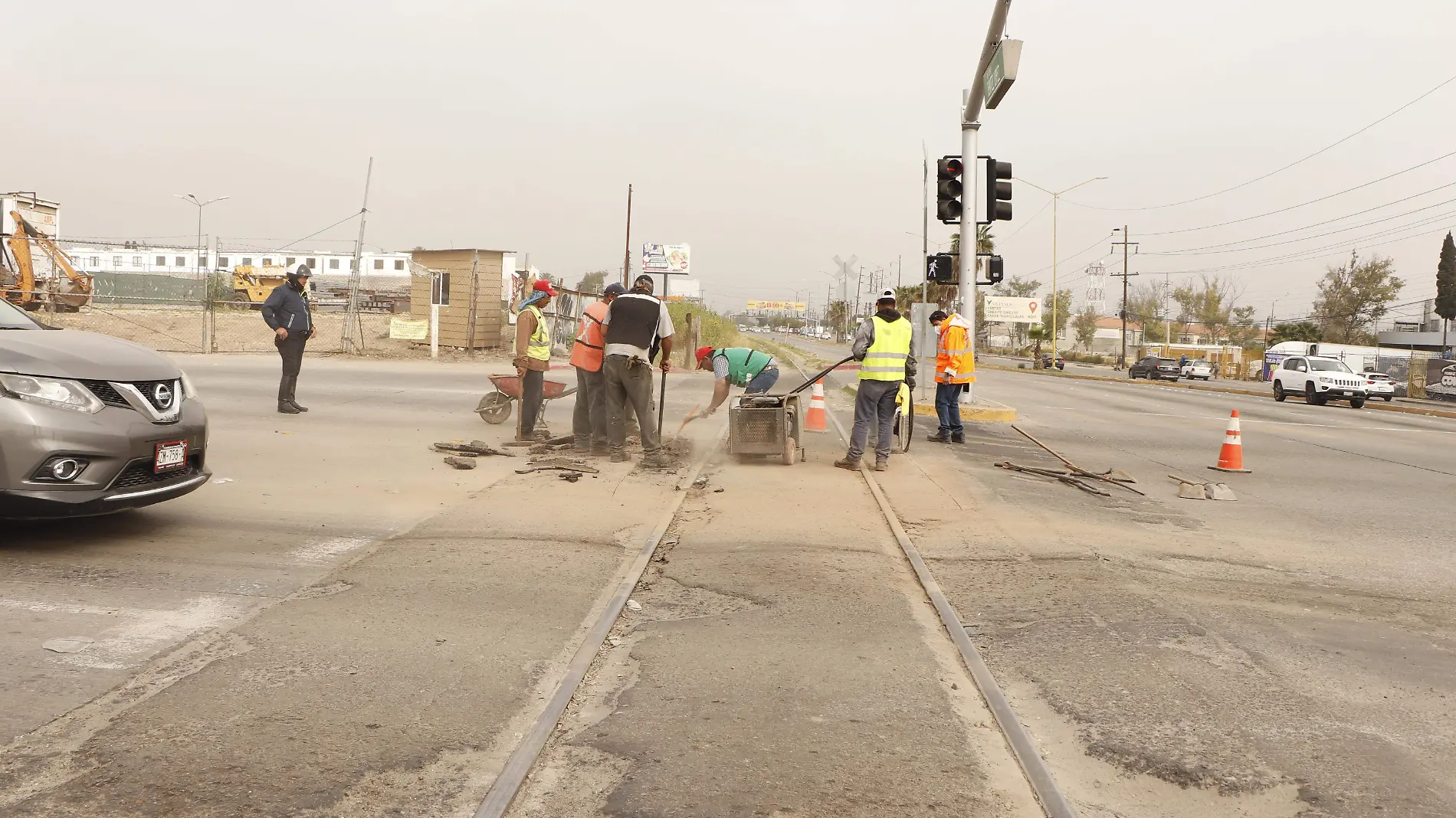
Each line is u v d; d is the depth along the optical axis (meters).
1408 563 6.57
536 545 5.97
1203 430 16.59
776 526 6.83
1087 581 5.61
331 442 10.05
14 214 29.31
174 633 4.14
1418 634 4.88
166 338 28.73
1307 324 73.19
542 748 3.17
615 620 4.57
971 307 15.95
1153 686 3.97
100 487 5.20
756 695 3.71
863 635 4.49
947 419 12.79
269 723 3.27
